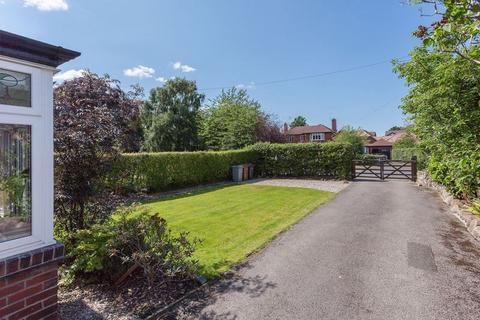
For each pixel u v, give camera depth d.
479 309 3.01
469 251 4.62
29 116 2.47
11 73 2.36
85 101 4.23
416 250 4.67
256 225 6.18
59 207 4.20
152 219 3.65
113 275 3.44
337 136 36.09
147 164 10.34
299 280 3.66
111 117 4.32
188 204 8.53
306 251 4.65
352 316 2.89
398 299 3.21
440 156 8.66
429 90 7.89
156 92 29.69
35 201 2.52
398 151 28.19
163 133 28.12
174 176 11.62
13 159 2.54
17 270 2.35
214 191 11.15
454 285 3.52
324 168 15.31
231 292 3.37
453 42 3.62
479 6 3.04
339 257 4.40
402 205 8.20
